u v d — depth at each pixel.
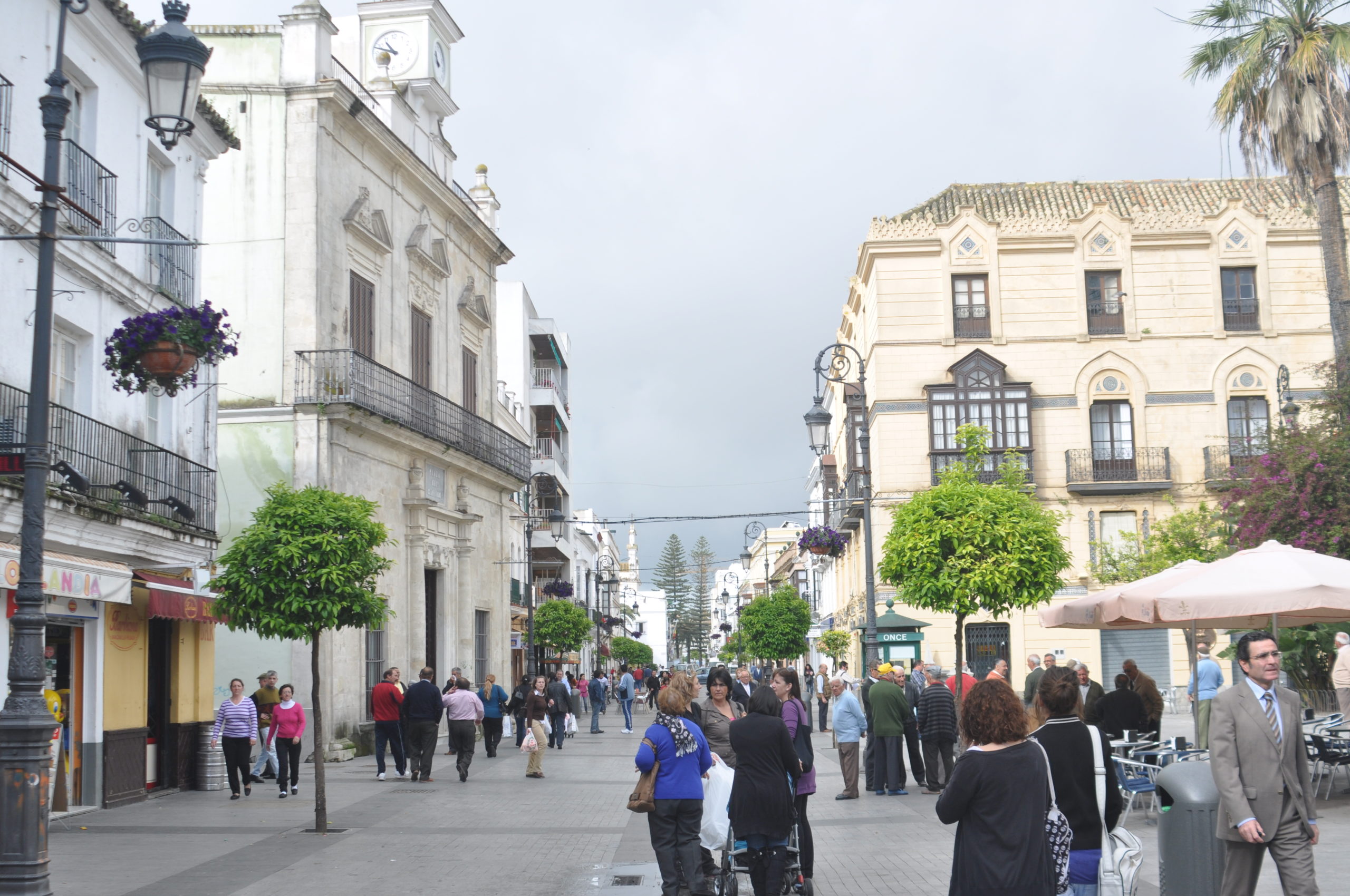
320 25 25.64
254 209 25.16
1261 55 21.31
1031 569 21.22
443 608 30.81
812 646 66.44
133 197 17.39
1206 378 40.84
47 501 13.95
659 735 8.98
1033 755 5.90
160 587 17.00
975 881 5.76
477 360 35.09
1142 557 34.47
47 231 8.58
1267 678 7.18
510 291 53.28
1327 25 21.16
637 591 144.38
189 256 19.33
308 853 12.41
